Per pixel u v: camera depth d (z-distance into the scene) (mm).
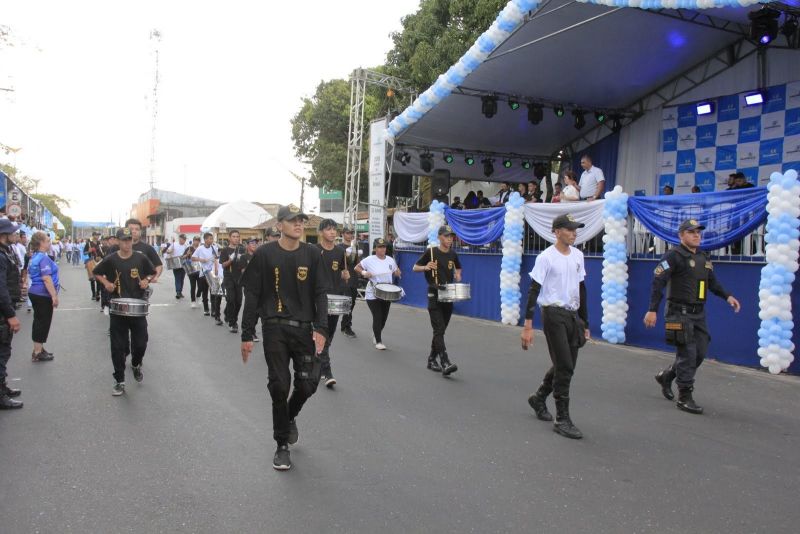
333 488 4207
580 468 4668
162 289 21078
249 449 4969
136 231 7879
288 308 4629
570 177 13852
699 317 6355
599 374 8031
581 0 10438
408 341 10578
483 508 3918
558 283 5566
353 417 5926
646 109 16000
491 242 13812
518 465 4711
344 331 11086
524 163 20500
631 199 10078
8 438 5188
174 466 4578
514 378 7742
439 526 3654
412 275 17062
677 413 6234
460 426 5688
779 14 10359
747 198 8336
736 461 4879
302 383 4656
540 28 12328
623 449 5125
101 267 6910
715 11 11578
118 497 4016
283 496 4059
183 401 6410
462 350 9758
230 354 9078
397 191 20250
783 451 5125
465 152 19625
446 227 8062
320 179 31562
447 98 15602
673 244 9320
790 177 7797
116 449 4941
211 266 13586
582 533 3598
